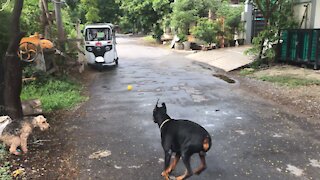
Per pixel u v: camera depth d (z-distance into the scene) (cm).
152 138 649
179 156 484
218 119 768
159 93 1054
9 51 651
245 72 1391
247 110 839
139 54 2244
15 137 562
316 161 539
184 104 909
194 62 1816
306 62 1372
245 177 488
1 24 834
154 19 3055
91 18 3155
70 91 1045
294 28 1466
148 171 512
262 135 659
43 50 1091
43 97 936
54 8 1446
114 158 559
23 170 509
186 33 2517
